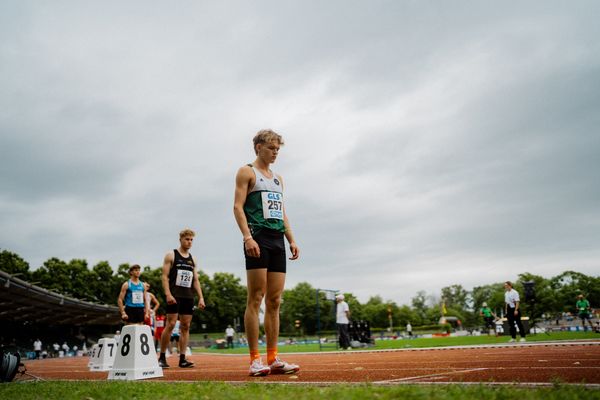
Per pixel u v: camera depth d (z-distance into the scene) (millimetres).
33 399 3348
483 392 2414
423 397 2340
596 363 4422
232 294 102875
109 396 3248
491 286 133125
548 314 82625
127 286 8789
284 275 4895
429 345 14430
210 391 3094
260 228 4770
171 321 7883
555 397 2191
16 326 50406
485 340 15484
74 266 78500
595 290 83438
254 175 4906
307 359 9453
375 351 12133
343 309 15594
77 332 64750
